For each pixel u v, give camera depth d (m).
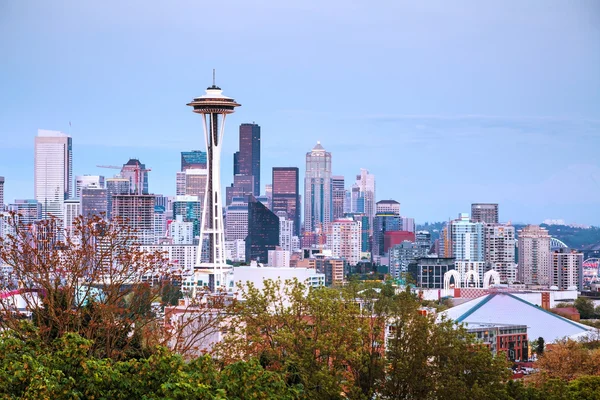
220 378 151.38
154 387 147.75
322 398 187.50
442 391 193.75
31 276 180.50
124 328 183.12
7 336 156.25
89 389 143.88
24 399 138.62
